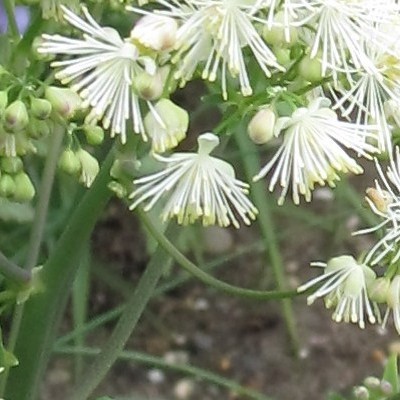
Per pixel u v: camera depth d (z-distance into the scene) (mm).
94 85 240
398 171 261
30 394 295
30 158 395
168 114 239
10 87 253
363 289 258
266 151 503
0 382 288
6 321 372
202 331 482
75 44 241
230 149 486
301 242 510
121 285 474
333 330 481
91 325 378
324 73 242
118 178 257
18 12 351
